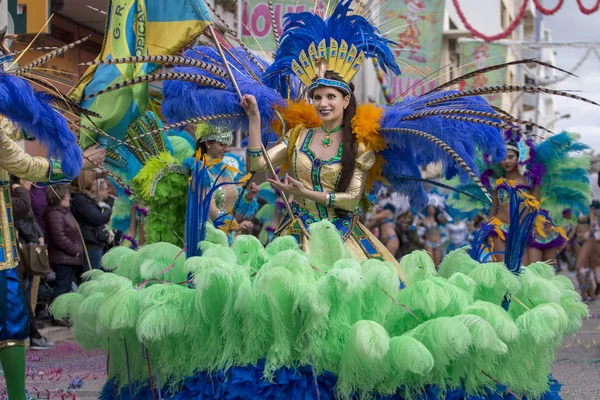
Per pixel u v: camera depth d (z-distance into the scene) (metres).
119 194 8.52
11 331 4.57
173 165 6.12
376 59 5.29
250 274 4.12
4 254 4.59
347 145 4.88
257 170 4.88
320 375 3.88
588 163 9.45
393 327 4.10
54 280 10.72
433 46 17.42
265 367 3.79
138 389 4.10
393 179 5.25
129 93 5.47
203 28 5.14
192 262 3.85
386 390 3.86
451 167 4.93
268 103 4.95
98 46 14.59
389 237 16.66
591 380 7.12
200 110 4.82
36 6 8.94
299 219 4.90
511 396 4.20
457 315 3.94
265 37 11.12
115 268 4.63
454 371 3.97
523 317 4.12
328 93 4.87
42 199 10.45
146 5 5.31
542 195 9.58
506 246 4.49
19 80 4.24
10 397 4.60
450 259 4.80
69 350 9.12
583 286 15.88
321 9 5.60
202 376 3.87
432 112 4.71
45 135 4.35
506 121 4.47
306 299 3.76
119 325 3.79
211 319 3.84
